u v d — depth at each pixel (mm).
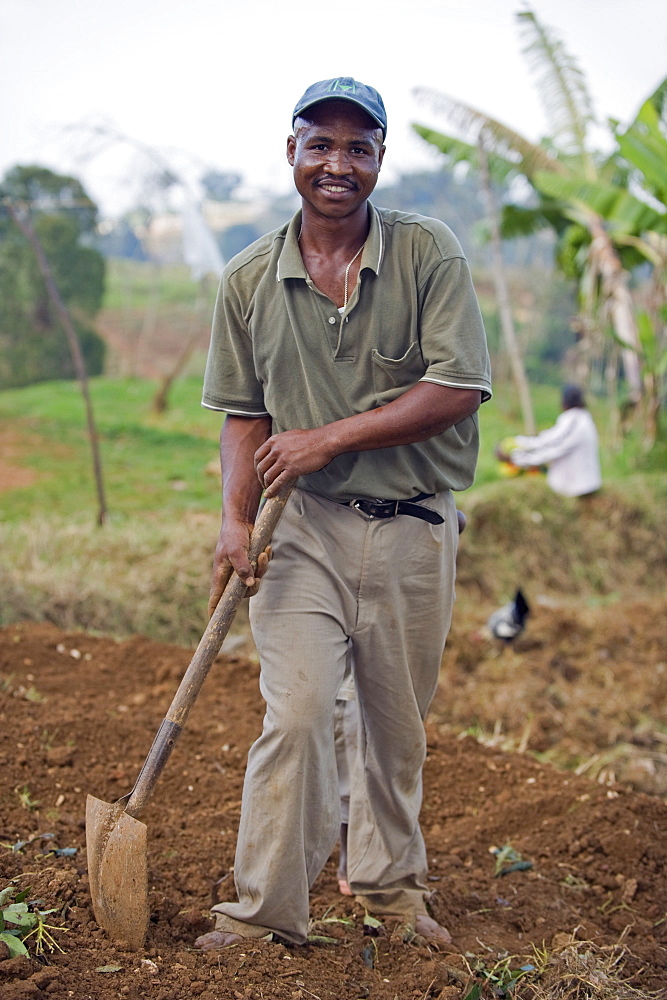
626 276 12219
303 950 2537
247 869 2451
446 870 3281
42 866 2680
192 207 12539
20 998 1960
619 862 3350
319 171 2344
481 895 3072
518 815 3688
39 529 7195
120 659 4949
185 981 2201
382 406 2463
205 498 9445
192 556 6664
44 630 5332
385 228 2451
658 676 6129
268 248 2521
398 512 2525
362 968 2525
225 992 2184
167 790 3674
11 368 15984
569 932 2889
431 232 2432
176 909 2578
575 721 5352
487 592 8234
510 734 5234
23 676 4574
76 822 3203
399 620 2559
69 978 2107
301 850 2424
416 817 2805
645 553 9211
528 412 11688
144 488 9688
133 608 6078
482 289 26359
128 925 2326
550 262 32219
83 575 6285
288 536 2518
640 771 4777
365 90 2344
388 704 2625
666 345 12008
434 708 5414
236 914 2490
